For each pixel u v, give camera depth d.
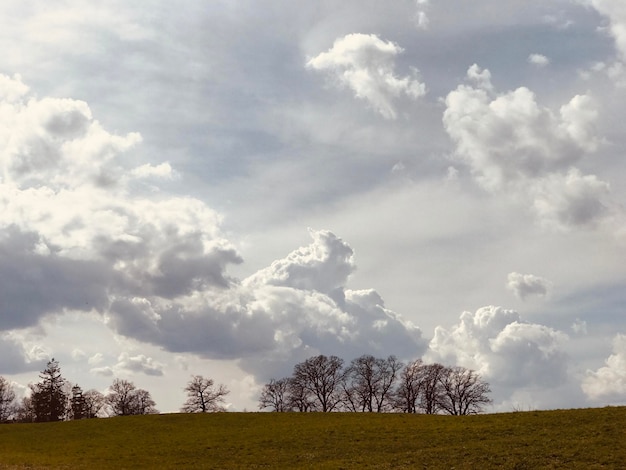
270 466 48.12
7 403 143.25
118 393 149.38
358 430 60.53
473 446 47.44
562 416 54.03
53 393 141.88
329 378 122.50
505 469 40.53
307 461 48.75
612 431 46.38
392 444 52.03
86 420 87.44
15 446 67.81
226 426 73.81
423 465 43.69
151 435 70.50
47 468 51.28
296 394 122.62
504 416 59.97
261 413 85.12
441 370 117.69
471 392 115.69
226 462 51.06
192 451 57.44
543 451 43.41
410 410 117.12
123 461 54.69
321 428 63.78
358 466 45.16
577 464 39.78
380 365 121.44
